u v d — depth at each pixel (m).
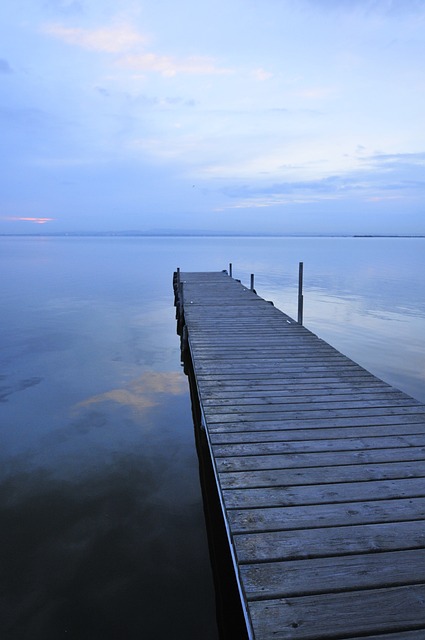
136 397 6.45
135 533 3.38
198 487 4.06
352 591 1.84
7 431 5.24
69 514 3.61
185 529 3.43
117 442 4.99
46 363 8.15
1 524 3.46
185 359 7.57
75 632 2.47
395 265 34.28
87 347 9.45
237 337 6.97
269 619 1.70
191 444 4.96
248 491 2.62
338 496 2.56
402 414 3.81
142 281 23.69
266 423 3.63
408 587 1.86
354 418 3.72
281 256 48.81
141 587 2.82
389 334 11.08
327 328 11.81
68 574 2.93
